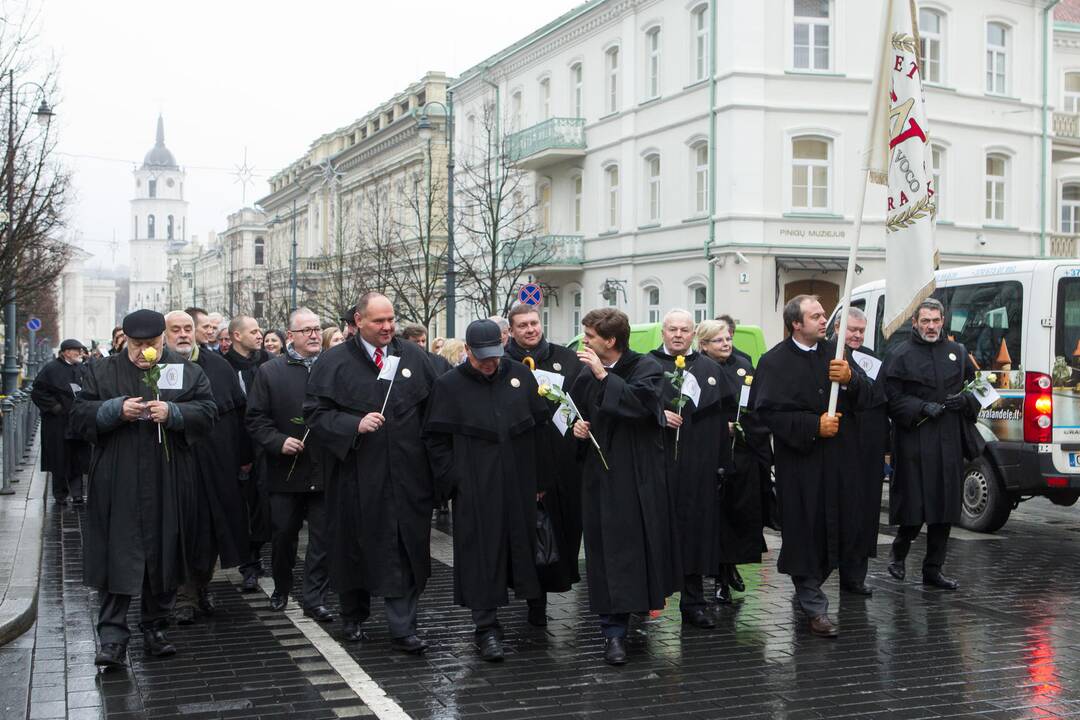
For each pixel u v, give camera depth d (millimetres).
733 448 7875
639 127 30312
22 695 5879
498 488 6672
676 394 7117
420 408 6980
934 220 7965
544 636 7191
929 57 27719
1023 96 29344
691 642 6949
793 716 5477
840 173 26500
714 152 26828
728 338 8383
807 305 7301
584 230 33531
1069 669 6266
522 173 34562
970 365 8891
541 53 35531
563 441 7285
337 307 38344
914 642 6879
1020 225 29438
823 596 7227
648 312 30422
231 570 10031
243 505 8266
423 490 6871
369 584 6781
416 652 6754
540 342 7691
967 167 28375
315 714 5562
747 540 7906
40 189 21328
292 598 8664
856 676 6148
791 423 7145
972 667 6309
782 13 26188
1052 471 10469
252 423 8016
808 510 7176
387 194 49156
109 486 6387
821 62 26547
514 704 5707
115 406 6332
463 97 42125
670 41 28828
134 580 6301
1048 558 9875
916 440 8539
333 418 6773
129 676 6289
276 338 11125
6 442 14570
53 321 77188
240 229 85875
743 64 25984
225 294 90812
